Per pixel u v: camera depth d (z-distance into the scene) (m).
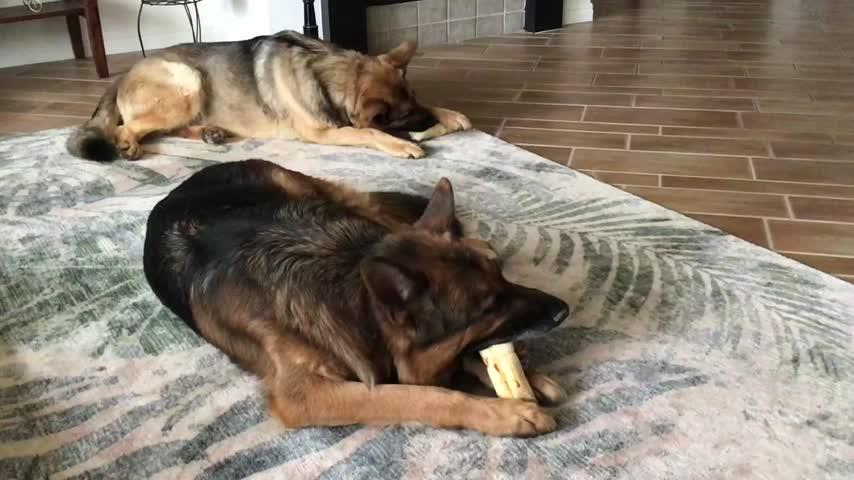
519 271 2.42
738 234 2.69
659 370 1.90
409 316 1.63
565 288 2.31
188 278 1.98
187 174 3.37
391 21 5.55
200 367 2.00
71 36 5.44
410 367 1.70
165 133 3.87
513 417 1.68
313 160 3.48
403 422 1.74
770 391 1.81
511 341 1.69
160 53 3.86
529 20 6.03
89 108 4.36
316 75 3.70
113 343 2.12
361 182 3.19
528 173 3.25
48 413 1.85
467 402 1.70
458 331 1.62
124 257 2.60
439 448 1.68
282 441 1.73
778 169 3.28
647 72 4.84
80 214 2.95
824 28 5.95
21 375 2.00
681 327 2.09
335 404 1.71
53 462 1.70
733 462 1.60
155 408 1.86
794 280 2.33
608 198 2.98
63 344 2.13
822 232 2.69
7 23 5.22
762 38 5.67
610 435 1.69
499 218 2.82
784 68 4.86
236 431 1.77
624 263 2.46
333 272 1.75
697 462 1.61
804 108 4.08
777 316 2.13
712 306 2.19
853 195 2.99
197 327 1.99
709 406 1.77
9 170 3.39
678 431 1.70
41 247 2.68
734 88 4.46
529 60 5.19
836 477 1.56
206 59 3.87
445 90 4.57
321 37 5.41
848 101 4.18
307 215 1.98
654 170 3.30
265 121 3.81
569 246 2.58
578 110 4.14
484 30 5.96
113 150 3.56
